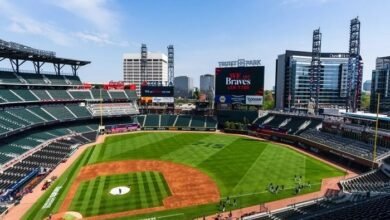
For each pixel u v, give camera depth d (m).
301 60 180.25
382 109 159.88
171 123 129.38
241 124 118.94
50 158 70.38
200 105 143.62
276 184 55.75
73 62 119.31
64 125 105.62
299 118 108.94
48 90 110.38
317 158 77.50
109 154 79.50
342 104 180.75
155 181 57.25
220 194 50.81
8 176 55.00
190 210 44.59
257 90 117.81
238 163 70.75
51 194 50.19
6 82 91.31
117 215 42.75
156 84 153.38
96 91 128.75
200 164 69.69
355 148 74.12
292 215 38.91
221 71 123.88
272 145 94.56
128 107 130.62
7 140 73.81
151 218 41.97
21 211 43.62
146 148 87.62
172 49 157.62
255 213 42.75
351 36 114.69
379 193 45.50
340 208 37.81
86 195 49.88
